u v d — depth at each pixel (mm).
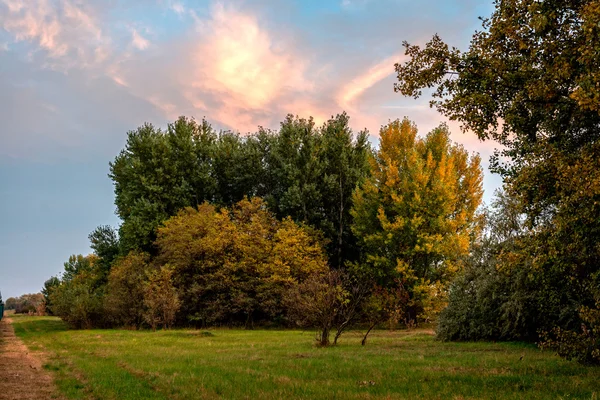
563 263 11039
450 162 38688
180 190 48094
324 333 20625
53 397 9383
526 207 11453
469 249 22953
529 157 11086
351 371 11953
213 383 10125
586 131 11227
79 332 34688
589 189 8703
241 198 52125
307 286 21688
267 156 52719
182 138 51094
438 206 37625
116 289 40438
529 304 19141
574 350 11625
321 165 46719
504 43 11570
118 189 53438
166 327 37656
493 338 21875
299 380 10539
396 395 8531
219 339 25422
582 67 9664
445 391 8883
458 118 12078
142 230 45031
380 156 42812
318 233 44281
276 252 40500
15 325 50719
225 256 40969
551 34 10531
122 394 9195
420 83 12273
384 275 38375
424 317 35562
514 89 11570
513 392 8719
